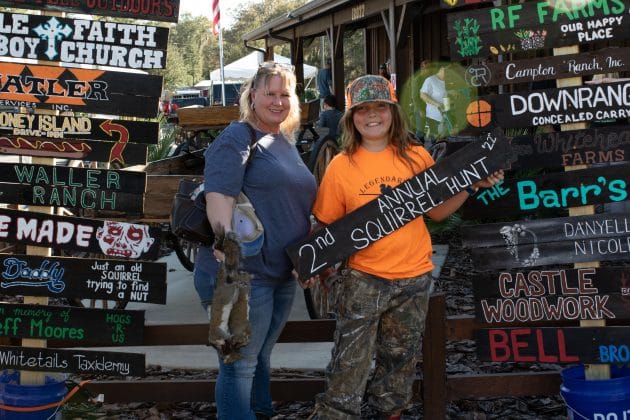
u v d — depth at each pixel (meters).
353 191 3.54
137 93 3.91
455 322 4.03
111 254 3.94
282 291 3.71
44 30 3.83
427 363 4.00
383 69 15.82
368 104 3.47
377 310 3.50
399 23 13.97
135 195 3.95
